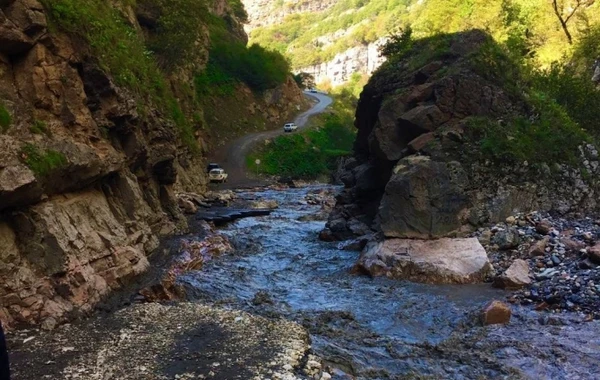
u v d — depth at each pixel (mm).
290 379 7188
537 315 10227
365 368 8117
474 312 10445
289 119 73500
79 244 10742
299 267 15164
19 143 10055
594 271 11375
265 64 73938
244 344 8414
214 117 59844
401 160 15719
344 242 18250
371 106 21344
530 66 21781
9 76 11391
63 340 8406
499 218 14969
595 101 21188
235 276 13922
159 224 17344
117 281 11664
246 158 55344
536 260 12703
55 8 12789
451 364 8305
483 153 15500
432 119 16656
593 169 16078
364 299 11797
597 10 30391
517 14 30672
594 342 8820
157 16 37562
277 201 33219
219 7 81812
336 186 45406
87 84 13727
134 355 7875
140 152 16219
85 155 11969
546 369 7949
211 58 66250
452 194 14805
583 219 15039
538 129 16422
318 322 10258
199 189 33031
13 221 9648
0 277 8797
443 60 18688
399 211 14773
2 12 10945
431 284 12734
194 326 9234
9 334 8422
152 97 20328
